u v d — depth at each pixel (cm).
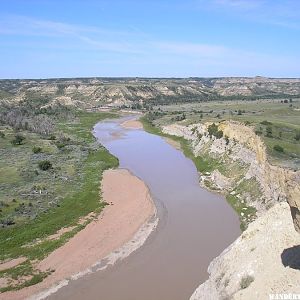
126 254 4019
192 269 3691
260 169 5378
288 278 2547
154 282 3512
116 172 7169
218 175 6388
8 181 6328
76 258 3934
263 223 3331
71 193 5847
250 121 9181
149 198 5638
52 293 3391
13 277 3591
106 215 4997
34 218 4844
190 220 4862
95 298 3319
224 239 4300
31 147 9219
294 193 1939
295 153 5644
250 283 2761
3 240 4272
